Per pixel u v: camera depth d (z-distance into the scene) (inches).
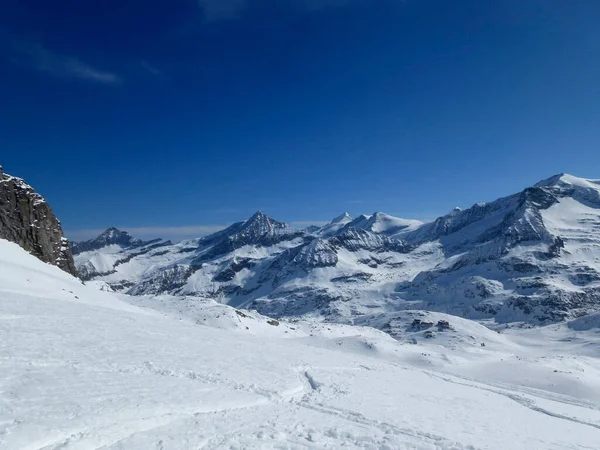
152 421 549.6
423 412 907.4
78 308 1659.7
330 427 650.8
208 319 3563.0
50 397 571.5
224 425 581.9
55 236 3467.0
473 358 4242.1
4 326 1010.1
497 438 768.9
